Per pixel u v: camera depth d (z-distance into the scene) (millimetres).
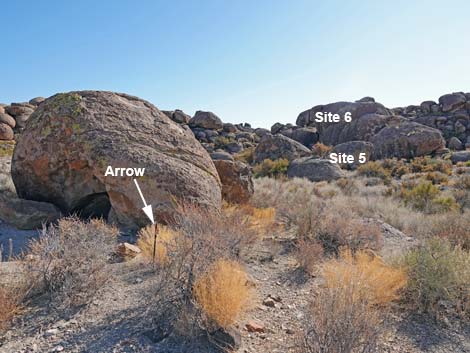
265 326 3518
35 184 8078
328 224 6910
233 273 3705
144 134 8180
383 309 3896
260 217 8211
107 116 8086
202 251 3771
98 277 3990
